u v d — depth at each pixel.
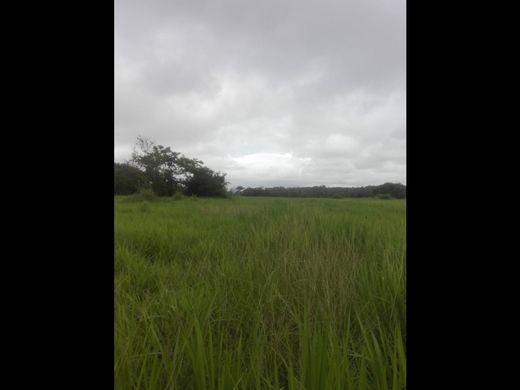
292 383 1.22
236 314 2.13
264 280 2.69
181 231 5.44
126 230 5.28
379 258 3.27
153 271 3.15
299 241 3.89
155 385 1.31
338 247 3.56
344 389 1.33
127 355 1.44
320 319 1.91
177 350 1.48
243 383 1.30
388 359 1.58
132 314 1.90
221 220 7.50
